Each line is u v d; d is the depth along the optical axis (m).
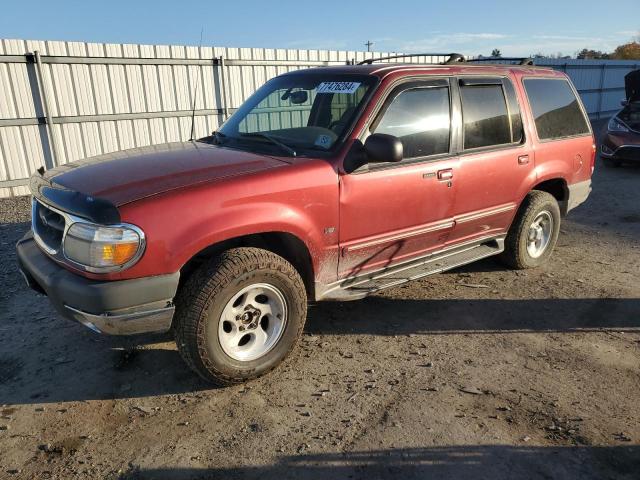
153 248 2.90
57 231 3.21
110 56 10.66
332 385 3.43
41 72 9.82
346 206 3.66
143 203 2.92
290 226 3.38
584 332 4.20
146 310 2.96
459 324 4.32
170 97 11.73
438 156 4.22
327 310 4.54
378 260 4.07
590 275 5.44
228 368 3.27
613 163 12.04
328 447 2.84
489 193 4.69
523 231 5.22
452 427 3.01
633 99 12.48
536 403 3.24
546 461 2.75
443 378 3.52
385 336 4.11
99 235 2.85
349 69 4.18
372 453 2.80
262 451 2.81
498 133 4.74
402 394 3.34
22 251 3.50
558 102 5.44
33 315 4.41
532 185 5.11
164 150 3.96
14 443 2.88
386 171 3.85
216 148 3.95
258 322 3.40
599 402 3.26
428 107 4.15
